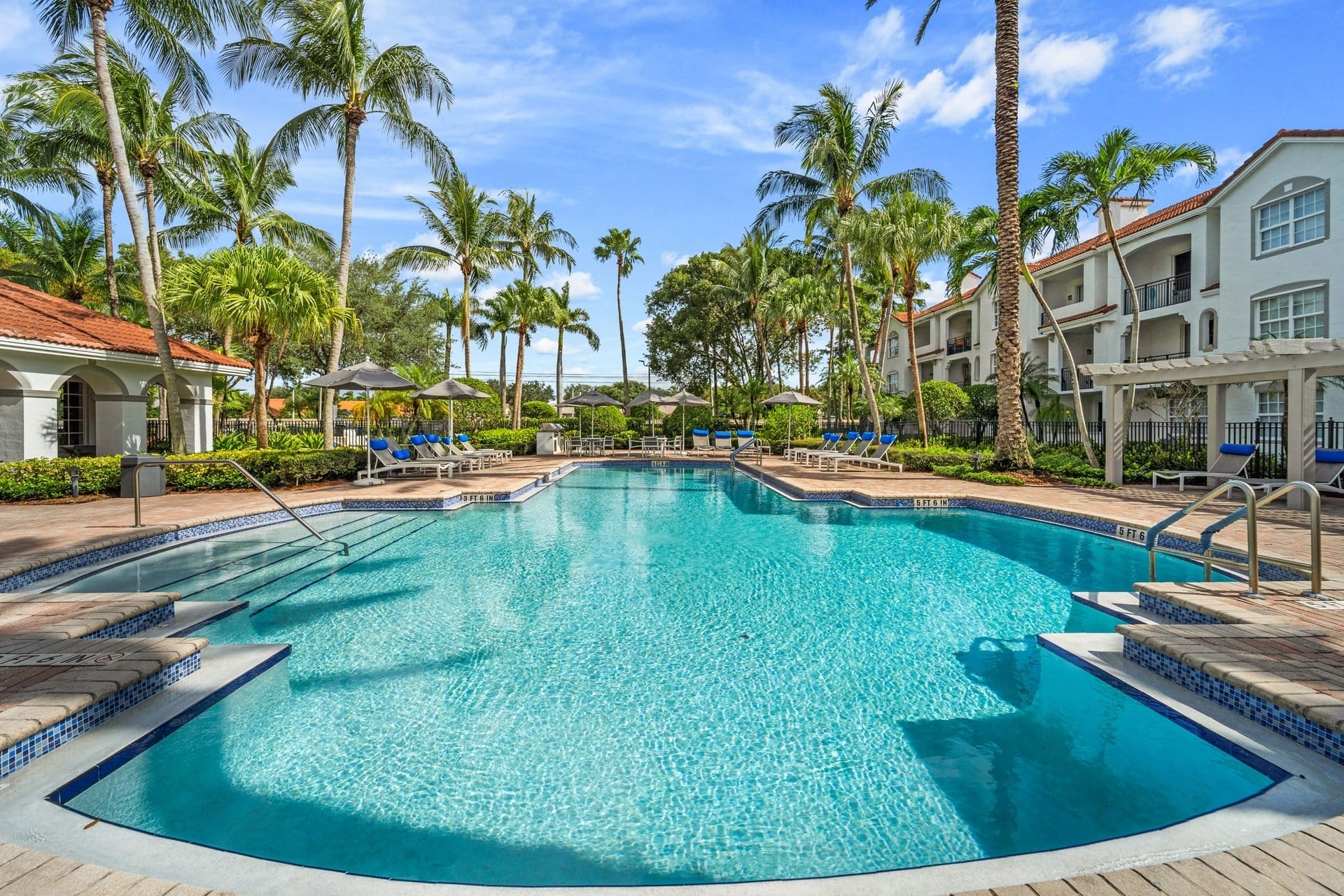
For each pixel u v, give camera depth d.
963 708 3.73
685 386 43.59
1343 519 8.41
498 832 2.61
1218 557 6.61
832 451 18.55
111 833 2.34
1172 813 2.69
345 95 15.38
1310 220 15.14
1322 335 14.86
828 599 5.96
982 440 20.62
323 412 16.61
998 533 9.10
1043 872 2.05
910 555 7.75
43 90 15.84
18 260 23.44
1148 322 21.70
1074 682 4.10
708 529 9.59
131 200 12.35
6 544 6.84
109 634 4.29
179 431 12.78
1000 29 13.44
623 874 2.36
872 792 2.89
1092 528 8.88
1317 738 2.79
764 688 4.03
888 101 19.11
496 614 5.52
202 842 2.53
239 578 6.70
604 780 3.00
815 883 2.00
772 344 41.66
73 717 3.00
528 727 3.53
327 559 7.55
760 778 3.01
